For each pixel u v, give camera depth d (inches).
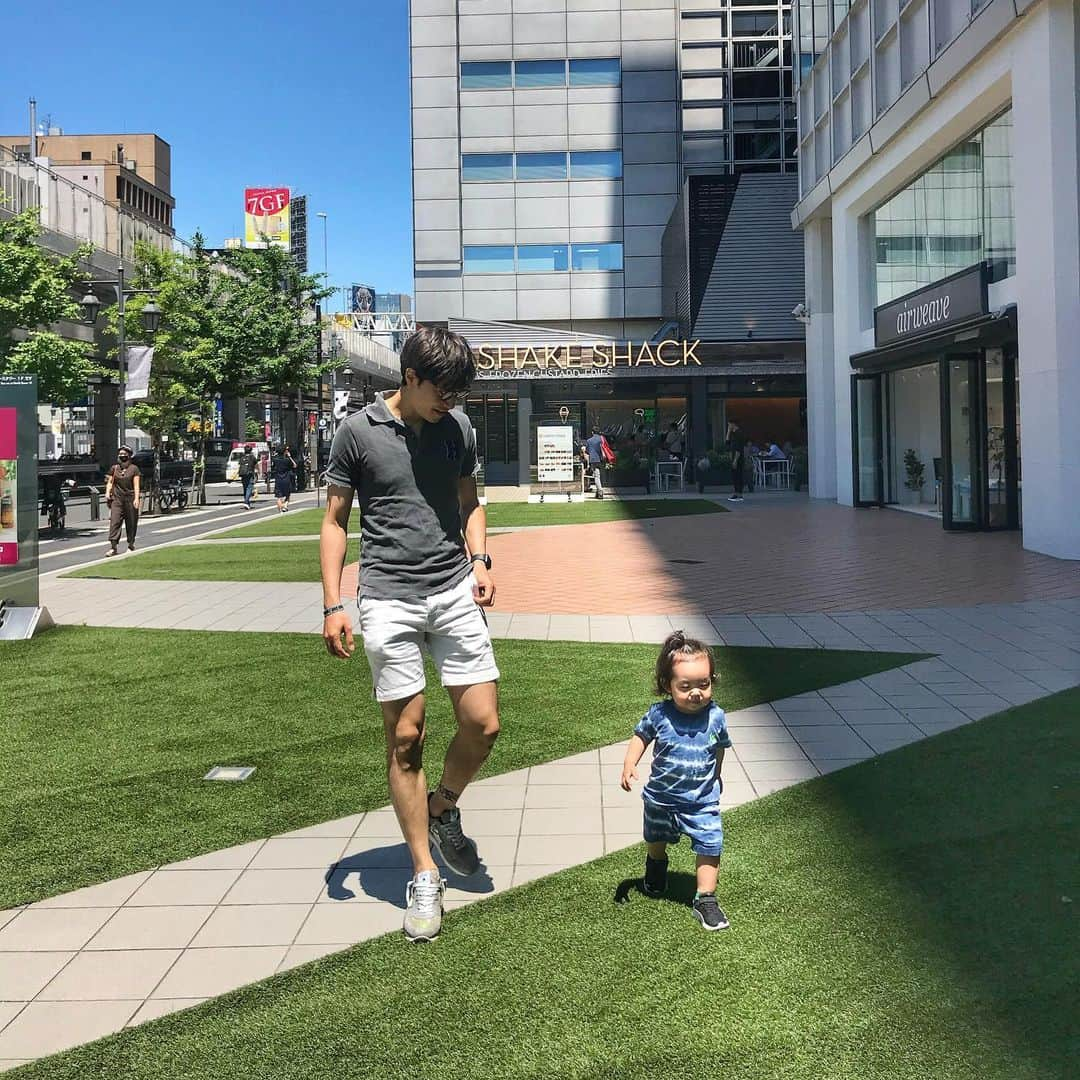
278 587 482.9
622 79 1716.3
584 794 190.2
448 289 1729.8
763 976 120.6
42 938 136.3
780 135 1765.5
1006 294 588.4
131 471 674.8
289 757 214.4
